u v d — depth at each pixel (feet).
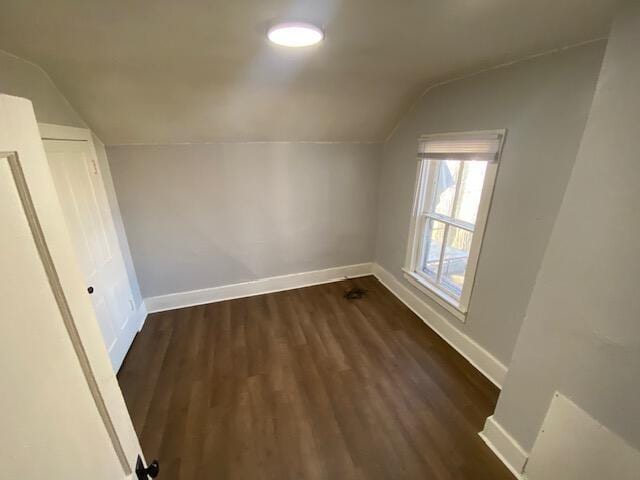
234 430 5.74
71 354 1.95
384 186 10.84
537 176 5.32
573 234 3.61
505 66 5.68
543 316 4.14
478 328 7.12
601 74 3.18
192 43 4.65
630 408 3.26
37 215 1.72
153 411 6.18
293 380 6.94
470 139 6.60
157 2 3.38
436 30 4.29
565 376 3.92
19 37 4.12
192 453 5.32
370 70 6.30
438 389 6.63
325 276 11.74
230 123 8.10
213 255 9.98
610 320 3.33
